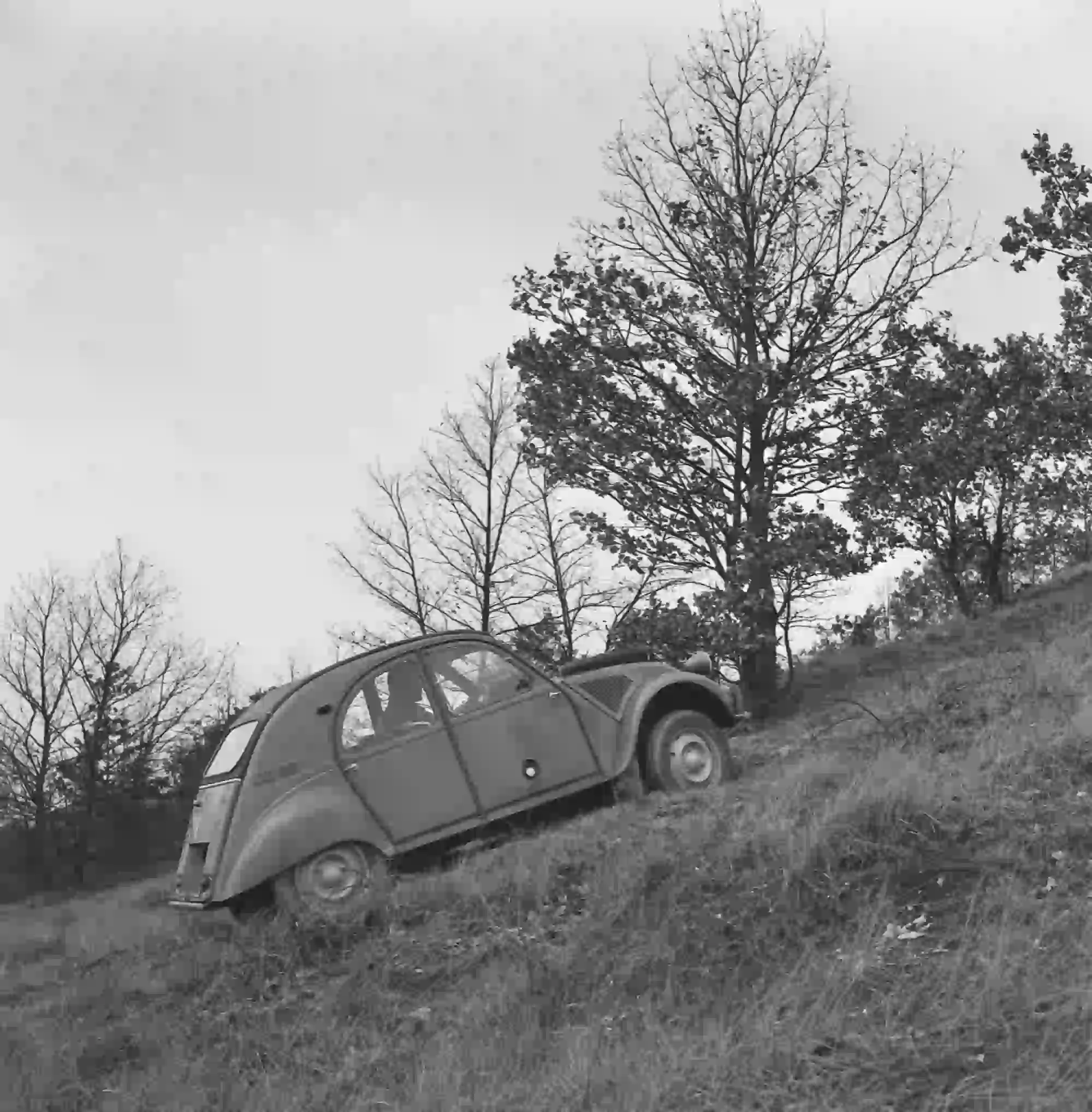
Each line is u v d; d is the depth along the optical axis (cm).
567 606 2398
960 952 606
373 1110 603
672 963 690
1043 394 2747
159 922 1238
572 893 827
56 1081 735
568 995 685
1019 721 1062
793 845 762
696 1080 538
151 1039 767
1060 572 3070
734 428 2155
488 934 795
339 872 903
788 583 2155
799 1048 546
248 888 881
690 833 855
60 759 4038
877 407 2184
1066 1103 461
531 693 1012
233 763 934
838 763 991
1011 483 3034
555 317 2222
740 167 2273
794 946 680
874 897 705
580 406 2186
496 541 2495
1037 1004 542
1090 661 1284
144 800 4097
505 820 985
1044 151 2342
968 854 734
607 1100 535
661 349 2191
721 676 2006
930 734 1133
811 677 2353
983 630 2272
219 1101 652
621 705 1052
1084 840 725
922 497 2277
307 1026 730
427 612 2511
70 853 3966
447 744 966
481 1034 650
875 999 585
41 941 1454
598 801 1034
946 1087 495
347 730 940
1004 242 2358
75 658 4084
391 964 788
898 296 2197
